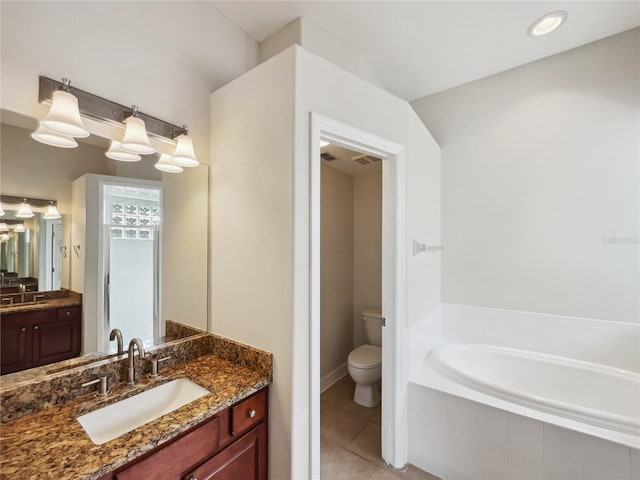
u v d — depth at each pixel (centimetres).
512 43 199
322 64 139
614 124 194
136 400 123
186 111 158
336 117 144
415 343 200
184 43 157
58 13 115
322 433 213
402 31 187
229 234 156
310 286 133
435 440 176
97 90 125
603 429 138
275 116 133
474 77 240
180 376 138
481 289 243
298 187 128
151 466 94
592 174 201
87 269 126
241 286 149
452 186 256
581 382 196
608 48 195
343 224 312
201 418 106
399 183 179
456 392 172
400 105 182
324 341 281
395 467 180
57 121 103
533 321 222
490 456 159
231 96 156
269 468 136
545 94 216
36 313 112
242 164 150
